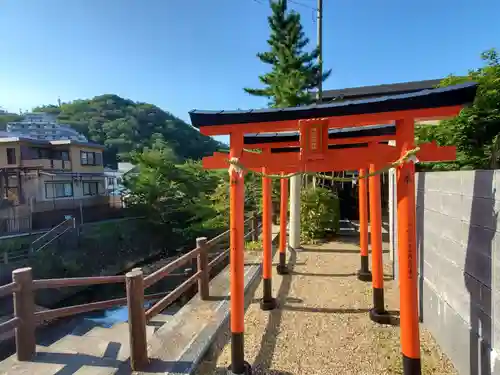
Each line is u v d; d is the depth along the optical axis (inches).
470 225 93.2
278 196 410.9
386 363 107.5
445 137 199.6
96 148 903.1
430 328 129.0
